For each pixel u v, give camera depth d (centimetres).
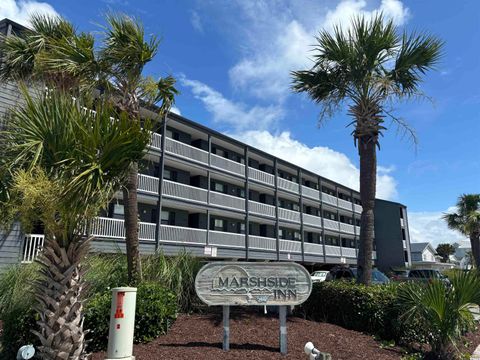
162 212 2497
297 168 3728
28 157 457
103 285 798
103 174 447
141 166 533
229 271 662
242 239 2845
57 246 456
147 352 602
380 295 815
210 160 2712
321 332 761
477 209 3247
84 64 870
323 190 4372
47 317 448
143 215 2358
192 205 2502
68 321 453
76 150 434
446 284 738
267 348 641
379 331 796
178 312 877
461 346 817
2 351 596
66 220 441
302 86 1173
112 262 931
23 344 579
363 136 1079
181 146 2497
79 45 872
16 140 472
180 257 977
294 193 3578
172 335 705
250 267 664
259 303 645
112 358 477
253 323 802
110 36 902
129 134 449
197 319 834
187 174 2700
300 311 940
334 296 879
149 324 670
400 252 4791
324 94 1157
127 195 862
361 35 1053
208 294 650
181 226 2598
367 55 1052
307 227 3678
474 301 685
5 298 783
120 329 486
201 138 2859
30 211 455
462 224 3253
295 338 702
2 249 1193
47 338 445
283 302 647
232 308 968
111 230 1836
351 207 4509
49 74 898
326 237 4312
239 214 2889
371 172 1056
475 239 3133
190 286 925
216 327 764
